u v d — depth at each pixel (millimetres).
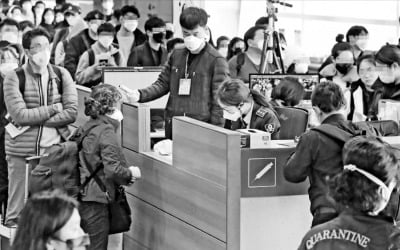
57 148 5309
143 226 5938
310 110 6035
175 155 5371
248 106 5316
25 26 10461
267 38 7832
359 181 3135
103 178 5273
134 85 7711
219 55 6301
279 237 4930
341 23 11141
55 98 6328
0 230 5848
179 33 11844
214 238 4875
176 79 6402
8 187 6707
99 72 8258
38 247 2883
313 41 11633
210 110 6301
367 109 7094
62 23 11391
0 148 6922
